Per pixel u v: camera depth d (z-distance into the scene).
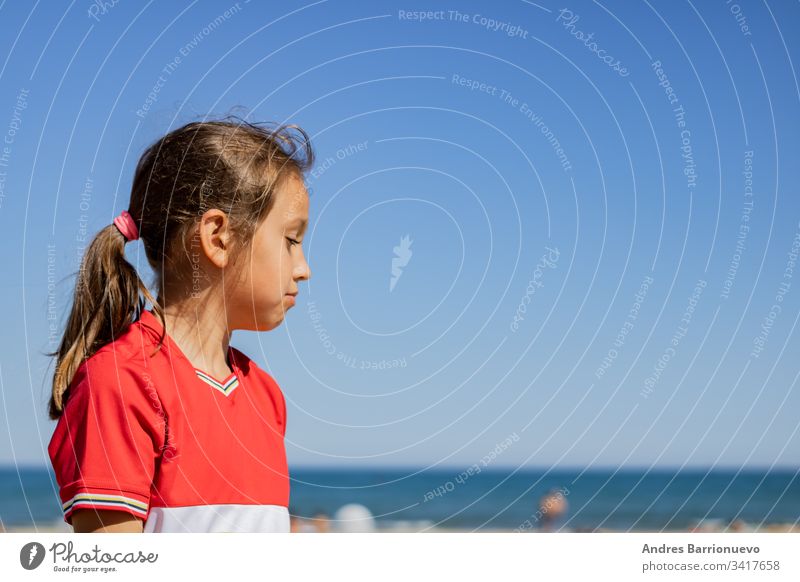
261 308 1.12
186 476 1.01
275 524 1.12
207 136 1.12
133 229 1.12
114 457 0.94
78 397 0.97
